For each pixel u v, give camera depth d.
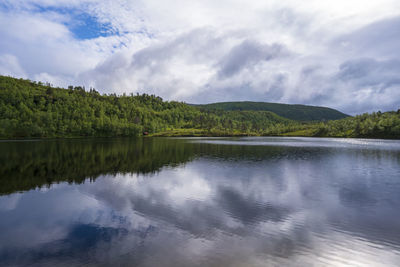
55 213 19.77
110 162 48.38
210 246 14.20
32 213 19.77
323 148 85.12
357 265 12.35
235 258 12.86
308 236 15.71
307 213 20.06
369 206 21.91
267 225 17.44
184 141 133.88
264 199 23.89
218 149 80.00
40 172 37.44
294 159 54.41
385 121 194.25
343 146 95.12
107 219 18.48
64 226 17.16
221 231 16.38
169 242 14.68
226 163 47.84
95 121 199.38
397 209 21.09
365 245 14.50
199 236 15.55
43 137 162.62
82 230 16.50
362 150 77.19
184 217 18.92
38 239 15.16
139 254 13.25
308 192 26.61
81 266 12.09
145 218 18.69
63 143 105.31
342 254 13.43
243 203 22.61
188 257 12.92
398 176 35.56
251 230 16.55
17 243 14.66
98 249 13.83
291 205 22.11
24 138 149.25
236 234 15.91
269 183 30.66
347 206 21.91
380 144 109.56
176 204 22.16
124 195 25.02
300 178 33.81
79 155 59.62
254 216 19.23
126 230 16.48
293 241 14.95
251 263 12.38
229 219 18.58
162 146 92.38
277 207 21.50
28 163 46.31
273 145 100.69
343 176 35.41
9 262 12.53
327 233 16.20
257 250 13.76
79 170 39.25
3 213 19.77
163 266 12.05
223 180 32.19
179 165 45.06
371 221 18.39
